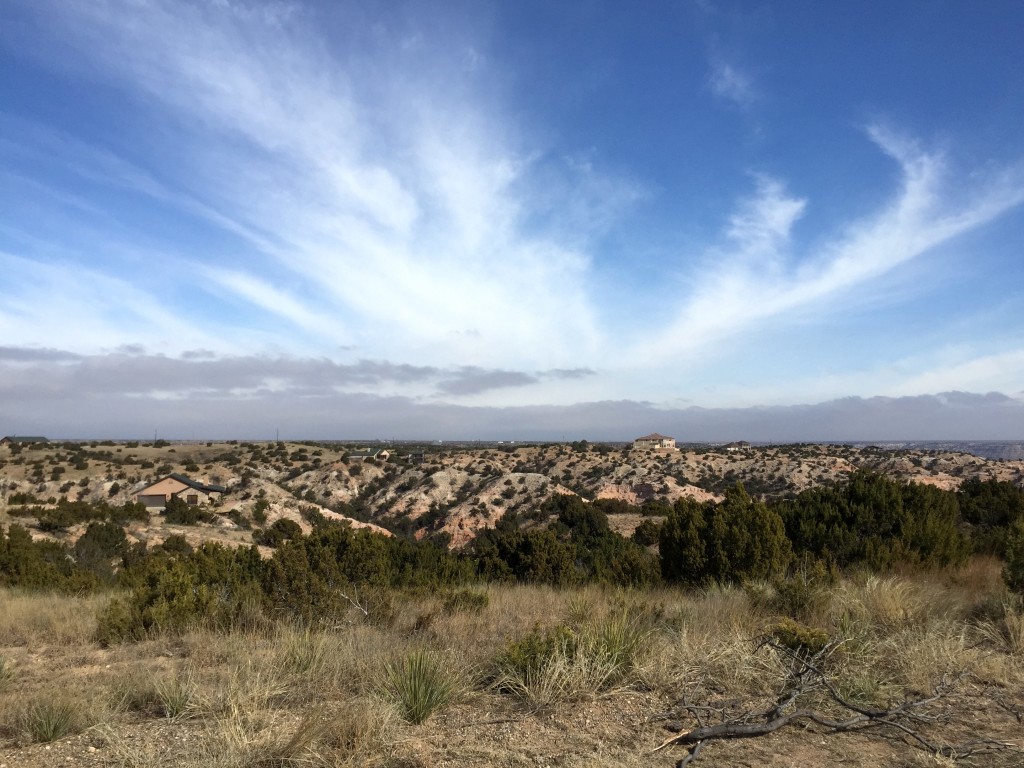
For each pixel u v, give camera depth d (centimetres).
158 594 942
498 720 483
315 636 721
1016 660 634
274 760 397
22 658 803
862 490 1495
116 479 6084
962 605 886
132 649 823
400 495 6538
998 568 1272
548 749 420
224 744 420
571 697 530
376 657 622
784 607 877
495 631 852
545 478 6406
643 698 536
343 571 1116
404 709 490
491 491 6106
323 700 528
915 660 596
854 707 484
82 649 852
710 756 412
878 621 788
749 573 1233
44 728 460
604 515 4525
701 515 1403
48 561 2361
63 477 6134
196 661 705
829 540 1388
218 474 7069
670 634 711
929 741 436
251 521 4397
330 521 4912
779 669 591
